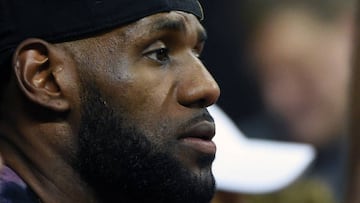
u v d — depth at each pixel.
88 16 4.23
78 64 4.25
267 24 10.72
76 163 4.29
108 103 4.24
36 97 4.25
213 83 4.28
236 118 10.45
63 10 4.24
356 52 5.86
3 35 4.27
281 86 10.52
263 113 10.48
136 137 4.23
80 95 4.26
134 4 4.23
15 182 4.29
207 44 10.62
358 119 5.82
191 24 4.34
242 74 10.58
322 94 10.36
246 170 6.84
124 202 4.30
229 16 10.68
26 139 4.32
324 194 7.68
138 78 4.23
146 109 4.23
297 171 7.09
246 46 10.68
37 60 4.26
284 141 10.30
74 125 4.28
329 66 10.41
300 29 10.56
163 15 4.26
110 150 4.24
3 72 4.30
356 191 5.86
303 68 10.45
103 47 4.24
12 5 4.27
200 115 4.27
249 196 7.04
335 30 10.56
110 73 4.23
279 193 7.12
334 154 10.06
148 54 4.26
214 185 4.30
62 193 4.30
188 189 4.23
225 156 6.82
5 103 4.34
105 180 4.27
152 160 4.23
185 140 4.25
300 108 10.38
